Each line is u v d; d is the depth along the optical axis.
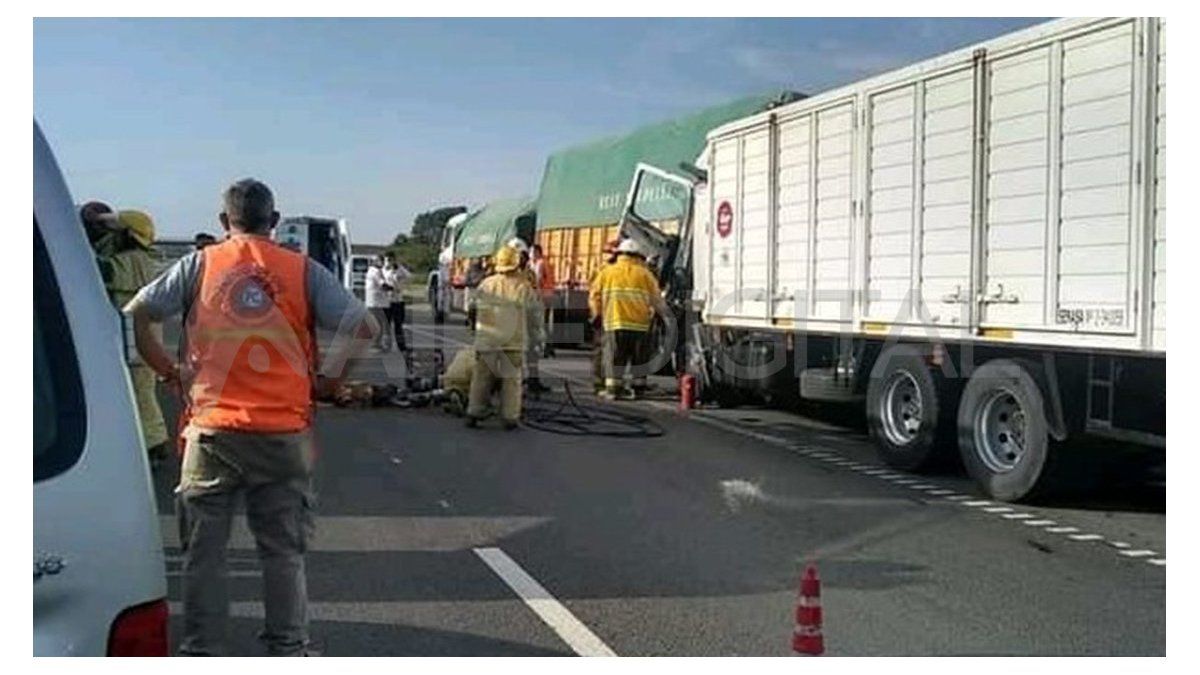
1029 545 7.44
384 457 10.23
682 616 5.82
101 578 2.44
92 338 2.50
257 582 6.23
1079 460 8.46
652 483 9.27
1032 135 8.33
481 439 11.38
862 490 9.21
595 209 21.70
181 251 10.80
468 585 6.29
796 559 7.00
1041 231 8.26
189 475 4.31
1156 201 7.34
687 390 14.30
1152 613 5.97
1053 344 8.18
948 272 9.23
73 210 2.56
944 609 6.01
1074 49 7.95
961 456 9.31
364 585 6.25
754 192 12.67
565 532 7.54
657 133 18.92
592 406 14.33
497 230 29.42
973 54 8.88
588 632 5.55
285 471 4.34
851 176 10.61
